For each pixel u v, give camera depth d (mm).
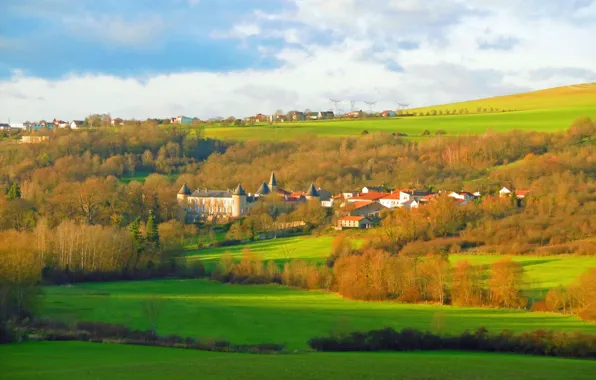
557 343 104188
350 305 150250
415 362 95062
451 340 110000
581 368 91125
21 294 129625
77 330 117750
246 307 145500
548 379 84438
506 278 147500
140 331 118688
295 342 113875
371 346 109250
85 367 89500
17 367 89312
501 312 140625
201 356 99750
